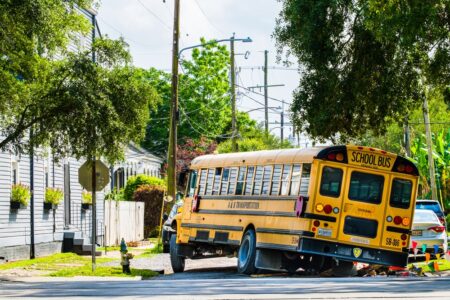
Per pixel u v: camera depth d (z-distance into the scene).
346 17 39.97
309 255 31.41
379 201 30.59
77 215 51.94
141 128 33.34
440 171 86.75
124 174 82.00
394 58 40.50
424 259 42.53
